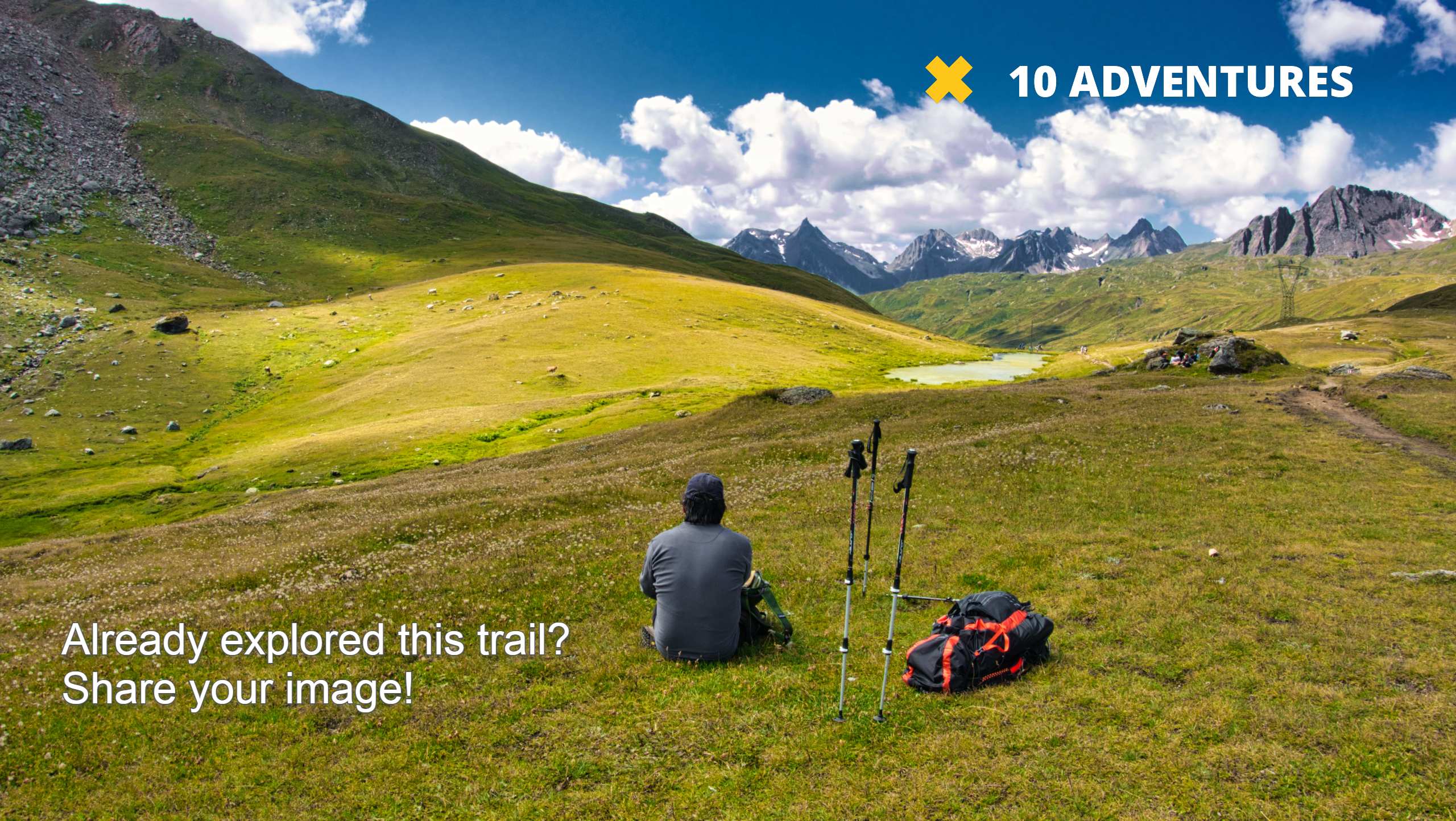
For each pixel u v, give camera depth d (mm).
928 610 13922
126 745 10773
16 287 141250
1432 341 91438
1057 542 17625
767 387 105438
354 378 112688
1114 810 7664
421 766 9570
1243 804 7629
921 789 8195
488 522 26156
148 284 166500
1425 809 7320
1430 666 10320
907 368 150875
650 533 21422
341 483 65438
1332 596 13258
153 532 35906
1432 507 19578
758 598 12500
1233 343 63531
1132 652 11414
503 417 85688
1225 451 27703
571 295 167625
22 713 11961
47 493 68500
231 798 9266
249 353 124688
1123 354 159625
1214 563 15430
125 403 98312
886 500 23438
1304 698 9672
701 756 9242
